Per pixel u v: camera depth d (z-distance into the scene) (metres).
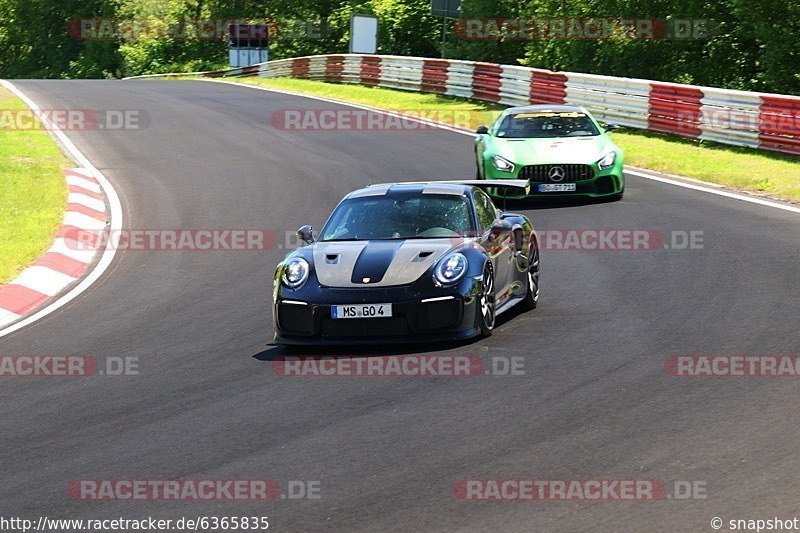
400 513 18.47
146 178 69.31
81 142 85.75
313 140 84.88
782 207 51.75
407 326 30.03
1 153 74.75
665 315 32.75
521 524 17.73
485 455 21.25
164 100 119.38
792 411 23.00
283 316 30.98
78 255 48.00
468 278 30.50
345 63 136.62
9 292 40.66
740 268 38.88
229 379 28.52
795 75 91.00
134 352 32.31
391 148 78.56
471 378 27.02
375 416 24.33
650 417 23.12
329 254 32.09
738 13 96.44
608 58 114.19
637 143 75.62
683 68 110.62
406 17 190.38
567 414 23.66
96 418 25.67
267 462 21.64
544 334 31.30
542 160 54.31
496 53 145.50
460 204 34.19
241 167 72.75
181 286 41.88
